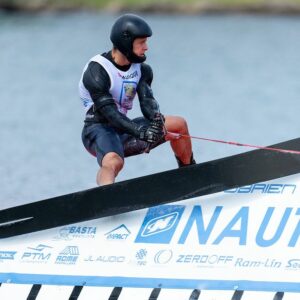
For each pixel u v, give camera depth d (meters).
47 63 104.50
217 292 24.50
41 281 25.08
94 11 172.50
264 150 24.14
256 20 155.25
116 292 24.86
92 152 28.08
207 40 130.38
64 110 70.19
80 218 24.81
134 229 24.73
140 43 26.81
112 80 27.16
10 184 42.88
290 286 24.23
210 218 24.48
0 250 25.14
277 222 24.27
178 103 75.38
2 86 85.62
